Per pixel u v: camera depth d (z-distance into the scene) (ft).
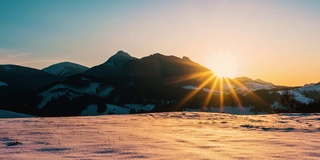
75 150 37.91
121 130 62.59
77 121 90.58
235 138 50.57
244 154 35.12
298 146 41.57
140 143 43.47
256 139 49.32
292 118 109.60
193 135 54.49
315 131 63.00
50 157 33.55
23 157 33.65
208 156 33.73
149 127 71.00
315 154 35.27
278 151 37.24
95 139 47.91
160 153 35.55
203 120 98.02
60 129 64.34
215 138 50.31
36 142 45.14
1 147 40.88
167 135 53.88
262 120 100.12
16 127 69.05
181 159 32.07
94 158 32.81
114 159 32.19
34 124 77.82
